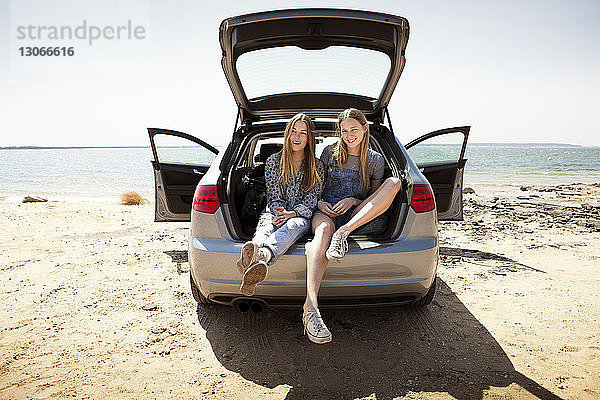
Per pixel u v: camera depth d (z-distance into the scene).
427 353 2.54
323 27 3.29
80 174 31.22
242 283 2.26
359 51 3.51
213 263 2.45
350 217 2.64
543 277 4.07
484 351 2.57
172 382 2.22
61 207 10.28
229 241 2.51
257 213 3.04
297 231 2.47
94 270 4.35
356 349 2.58
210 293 2.54
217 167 2.81
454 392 2.12
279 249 2.36
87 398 2.07
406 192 2.64
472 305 3.33
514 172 30.80
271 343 2.67
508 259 4.75
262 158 4.06
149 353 2.54
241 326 2.93
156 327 2.91
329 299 2.45
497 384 2.20
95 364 2.41
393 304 2.52
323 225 2.46
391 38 3.35
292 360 2.46
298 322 2.99
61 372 2.32
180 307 3.28
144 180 25.22
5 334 2.81
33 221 7.70
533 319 3.06
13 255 5.00
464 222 7.33
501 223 7.24
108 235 6.34
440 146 4.08
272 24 3.30
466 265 4.49
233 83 3.79
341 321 3.00
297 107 4.08
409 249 2.43
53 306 3.32
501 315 3.13
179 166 4.15
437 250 2.61
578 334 2.81
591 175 26.89
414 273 2.44
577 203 10.30
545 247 5.36
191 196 4.19
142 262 4.67
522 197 11.97
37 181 24.50
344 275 2.38
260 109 4.07
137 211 9.44
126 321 3.02
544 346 2.64
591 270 4.31
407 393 2.12
